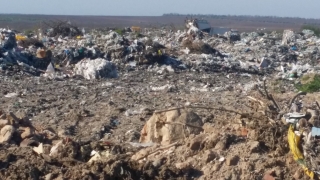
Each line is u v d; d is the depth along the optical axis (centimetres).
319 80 2489
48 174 936
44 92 2386
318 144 970
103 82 2819
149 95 2330
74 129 1650
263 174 922
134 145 1214
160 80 2997
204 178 932
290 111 1261
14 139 1177
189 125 1169
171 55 3972
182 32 6075
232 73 3584
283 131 1026
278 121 1094
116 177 924
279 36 6944
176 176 941
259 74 3688
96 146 1127
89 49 3678
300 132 1020
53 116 1831
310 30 7381
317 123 1110
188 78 3130
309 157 939
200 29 6103
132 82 2881
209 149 1014
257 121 1091
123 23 17725
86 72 3034
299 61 4497
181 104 2019
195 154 1018
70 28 5256
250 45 5178
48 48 3950
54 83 2720
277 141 1009
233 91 2478
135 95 2325
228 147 1012
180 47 4484
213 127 1162
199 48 4359
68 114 1836
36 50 3753
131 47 3716
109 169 938
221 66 3753
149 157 1052
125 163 954
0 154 1009
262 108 1225
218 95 2298
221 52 4653
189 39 4603
